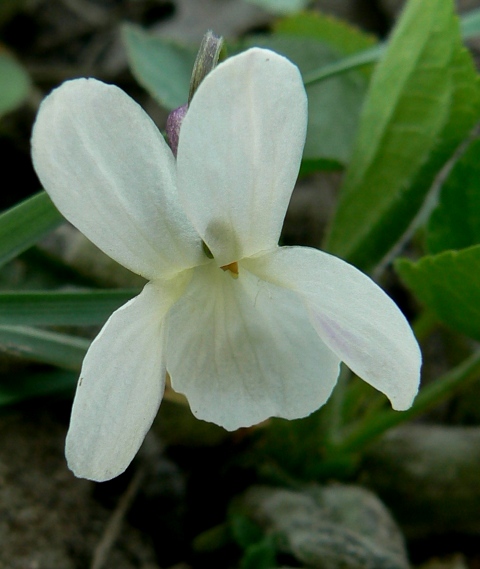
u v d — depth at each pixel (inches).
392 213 3.3
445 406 4.3
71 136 2.3
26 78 4.7
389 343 2.4
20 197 4.8
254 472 3.5
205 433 3.5
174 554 3.4
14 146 4.8
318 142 4.4
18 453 3.2
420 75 3.2
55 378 3.2
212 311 2.6
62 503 3.2
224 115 2.3
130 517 3.4
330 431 3.5
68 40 6.0
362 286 2.4
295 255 2.5
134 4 6.3
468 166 3.2
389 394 2.5
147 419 2.5
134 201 2.4
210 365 2.6
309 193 4.9
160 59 4.3
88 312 3.0
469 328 3.2
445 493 3.6
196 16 6.3
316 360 2.6
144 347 2.4
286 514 3.4
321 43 4.8
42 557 3.1
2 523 3.1
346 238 3.4
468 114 3.2
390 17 6.3
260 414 2.7
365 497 3.4
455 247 3.3
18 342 3.0
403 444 3.7
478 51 5.4
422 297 3.2
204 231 2.4
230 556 3.4
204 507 3.5
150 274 2.5
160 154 2.4
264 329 2.6
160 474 3.5
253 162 2.4
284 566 3.3
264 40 4.7
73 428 2.3
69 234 3.8
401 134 3.2
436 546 3.7
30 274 3.5
